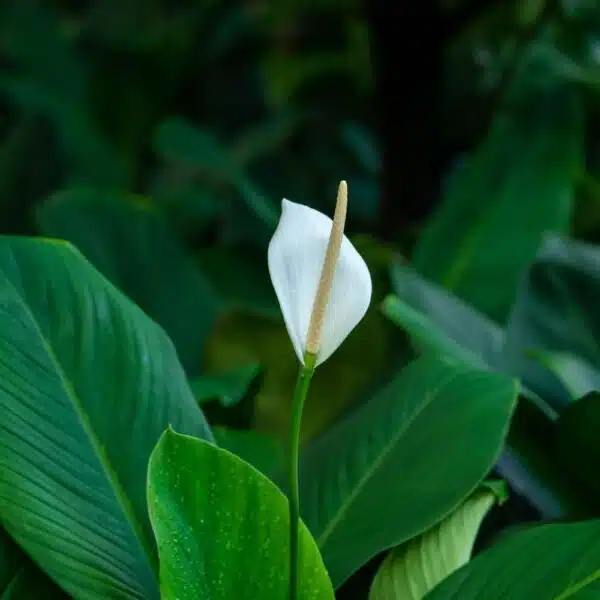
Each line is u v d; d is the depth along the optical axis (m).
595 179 4.70
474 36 5.69
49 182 4.79
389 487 2.44
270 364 3.35
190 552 2.21
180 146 4.28
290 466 2.17
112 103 6.53
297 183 6.41
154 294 3.43
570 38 4.51
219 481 2.21
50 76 6.60
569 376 2.66
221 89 7.66
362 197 6.40
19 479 2.28
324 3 5.68
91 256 3.40
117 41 6.62
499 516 2.78
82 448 2.34
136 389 2.39
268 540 2.22
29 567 2.30
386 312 2.68
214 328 3.33
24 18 6.77
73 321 2.39
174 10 7.50
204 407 2.65
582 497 2.65
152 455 2.19
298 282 2.15
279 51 6.51
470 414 2.49
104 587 2.27
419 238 3.95
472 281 3.72
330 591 2.23
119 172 6.15
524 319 2.97
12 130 5.87
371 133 6.99
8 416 2.31
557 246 3.12
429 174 5.01
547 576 2.28
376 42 4.68
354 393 3.39
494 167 3.92
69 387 2.36
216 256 4.39
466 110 5.48
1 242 2.40
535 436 2.67
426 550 2.40
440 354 2.61
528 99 3.99
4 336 2.35
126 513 2.32
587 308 3.02
